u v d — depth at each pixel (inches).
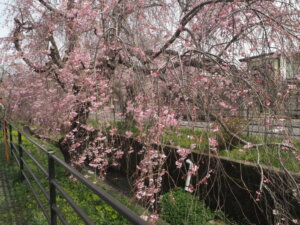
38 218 123.0
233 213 191.3
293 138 143.2
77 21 181.0
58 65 205.8
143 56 165.6
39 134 251.0
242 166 174.6
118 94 189.2
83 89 173.9
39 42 203.6
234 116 159.2
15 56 202.1
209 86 135.8
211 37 161.8
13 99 263.9
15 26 220.2
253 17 159.9
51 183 94.5
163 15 202.8
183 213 163.6
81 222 142.6
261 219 174.2
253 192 172.7
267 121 128.1
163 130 133.2
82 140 192.2
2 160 241.6
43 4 203.8
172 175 218.5
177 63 144.2
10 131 242.1
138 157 228.5
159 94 137.2
